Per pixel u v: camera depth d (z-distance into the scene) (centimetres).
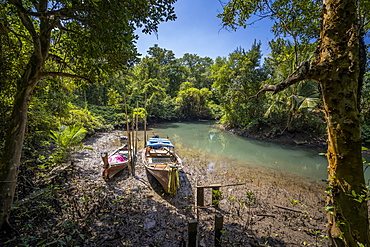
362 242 171
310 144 1456
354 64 173
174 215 486
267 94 1923
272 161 1075
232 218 481
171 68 3638
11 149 359
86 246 354
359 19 193
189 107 3347
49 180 597
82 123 1391
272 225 455
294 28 391
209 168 918
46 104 785
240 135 1955
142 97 2327
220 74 2147
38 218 418
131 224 434
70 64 532
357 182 175
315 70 190
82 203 507
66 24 425
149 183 684
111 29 301
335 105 182
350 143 176
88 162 888
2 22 398
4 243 329
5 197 354
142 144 1396
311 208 557
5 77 441
